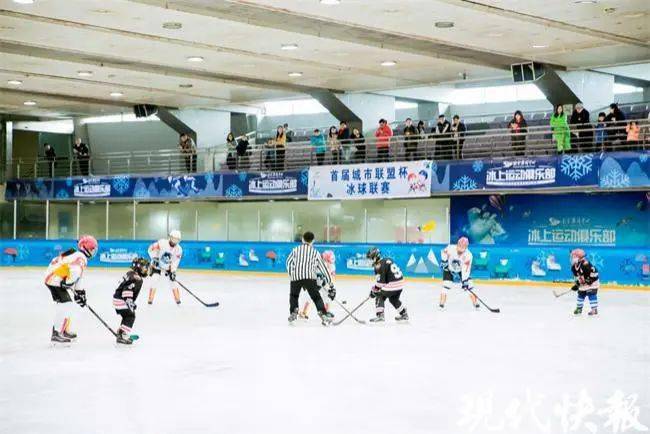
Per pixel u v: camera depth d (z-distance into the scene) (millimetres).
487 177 24219
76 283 11773
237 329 13664
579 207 24906
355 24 19703
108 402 8102
